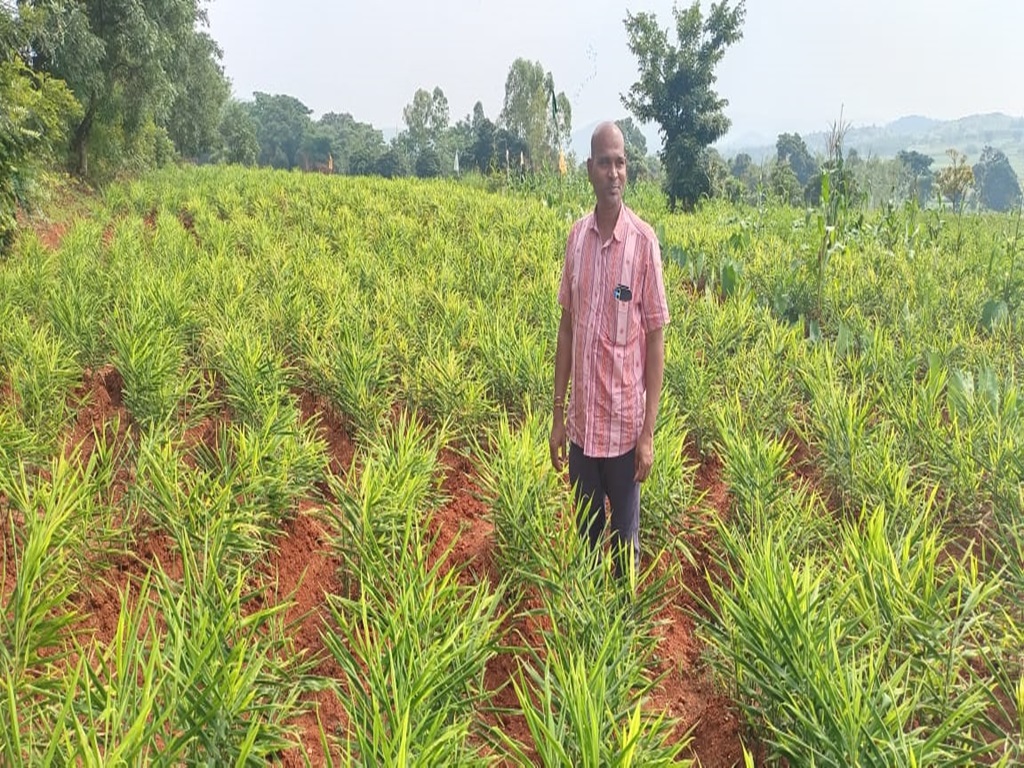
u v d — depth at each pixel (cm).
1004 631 300
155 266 934
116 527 379
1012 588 350
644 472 347
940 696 267
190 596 271
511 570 365
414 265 980
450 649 270
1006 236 1355
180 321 653
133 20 2223
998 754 267
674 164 3256
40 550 274
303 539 402
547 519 356
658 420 489
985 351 634
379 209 1603
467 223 1442
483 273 912
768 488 401
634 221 329
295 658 291
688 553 383
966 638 319
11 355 551
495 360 580
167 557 376
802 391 586
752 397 541
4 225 1051
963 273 972
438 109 10244
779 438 532
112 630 327
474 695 282
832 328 761
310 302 716
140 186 2023
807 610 257
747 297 809
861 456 439
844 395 503
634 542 365
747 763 215
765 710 270
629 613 311
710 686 317
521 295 821
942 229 1434
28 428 463
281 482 388
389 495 362
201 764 209
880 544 318
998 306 744
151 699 198
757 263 983
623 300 329
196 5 2878
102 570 353
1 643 256
